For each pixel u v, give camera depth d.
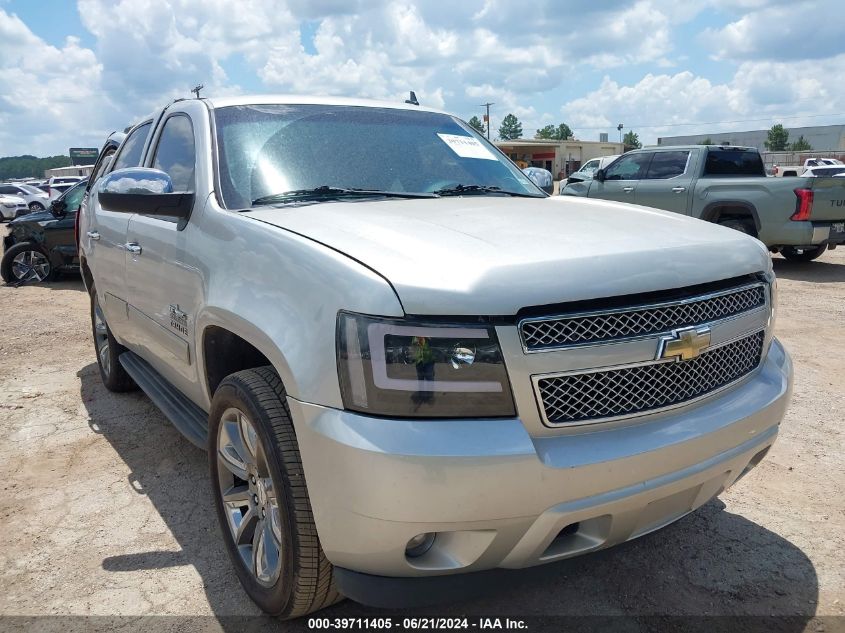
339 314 2.00
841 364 5.61
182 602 2.65
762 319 2.51
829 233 9.83
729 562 2.87
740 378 2.42
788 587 2.69
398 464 1.85
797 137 93.81
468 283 1.94
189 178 3.21
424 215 2.60
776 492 3.46
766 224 9.97
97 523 3.24
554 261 2.06
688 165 10.83
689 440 2.13
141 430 4.39
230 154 3.05
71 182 37.62
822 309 7.67
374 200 2.99
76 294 10.01
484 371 1.92
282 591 2.29
